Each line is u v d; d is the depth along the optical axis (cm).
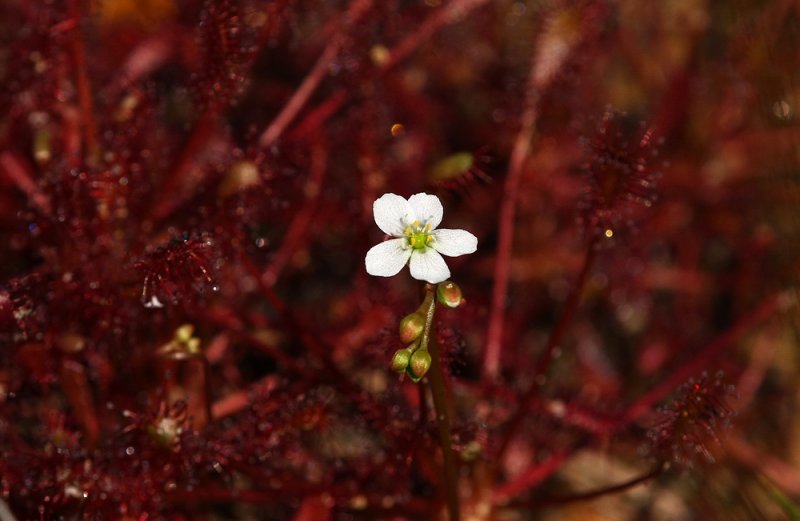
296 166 24
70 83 24
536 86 24
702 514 25
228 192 22
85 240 22
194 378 21
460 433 21
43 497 21
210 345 24
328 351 24
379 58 24
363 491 23
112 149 22
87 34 24
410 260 19
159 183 23
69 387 22
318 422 22
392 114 25
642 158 21
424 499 23
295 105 25
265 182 22
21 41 23
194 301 22
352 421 22
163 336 23
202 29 22
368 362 23
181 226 22
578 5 24
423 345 19
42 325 22
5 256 25
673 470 25
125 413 21
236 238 22
